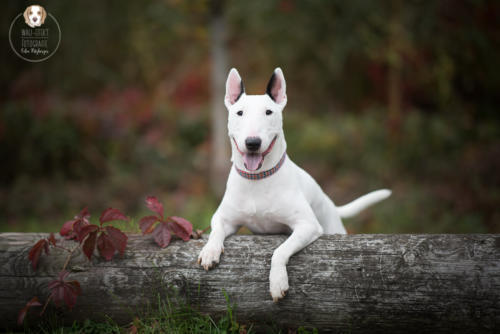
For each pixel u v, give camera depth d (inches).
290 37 285.6
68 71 307.4
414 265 81.4
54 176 298.8
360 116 355.9
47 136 300.0
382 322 81.3
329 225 118.1
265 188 92.9
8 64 323.6
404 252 83.2
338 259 84.5
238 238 92.0
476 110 372.2
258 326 85.0
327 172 298.4
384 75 359.6
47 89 334.6
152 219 92.4
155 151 317.1
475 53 298.0
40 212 243.9
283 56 301.4
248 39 308.5
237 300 84.3
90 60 314.5
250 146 84.7
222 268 85.8
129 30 299.3
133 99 350.9
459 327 79.0
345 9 267.1
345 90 373.1
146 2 278.2
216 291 85.0
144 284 86.4
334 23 274.1
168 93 371.6
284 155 96.7
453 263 80.6
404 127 317.4
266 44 300.5
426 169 286.0
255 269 85.0
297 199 94.0
